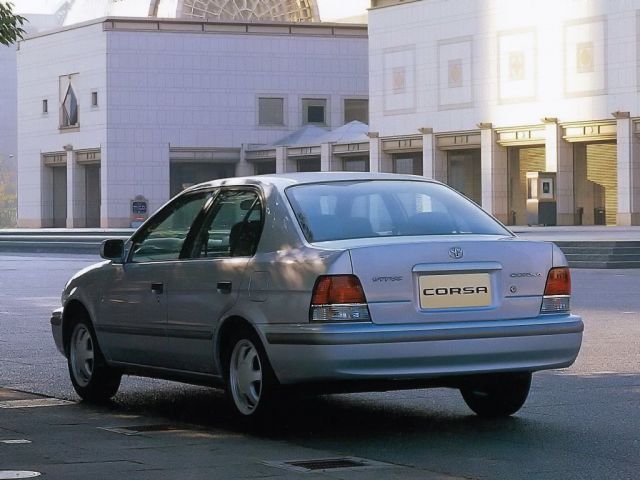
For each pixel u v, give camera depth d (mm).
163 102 103312
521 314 10336
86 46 104812
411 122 88125
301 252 10109
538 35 78875
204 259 11055
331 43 106875
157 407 12312
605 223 77688
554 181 75750
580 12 76312
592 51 75750
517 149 83000
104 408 12266
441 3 85312
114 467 8938
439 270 10055
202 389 13688
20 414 11836
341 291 9797
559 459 9359
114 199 102688
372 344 9750
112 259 12367
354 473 8719
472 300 10156
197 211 11492
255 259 10438
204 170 106000
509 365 10211
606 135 75438
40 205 111500
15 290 32125
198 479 8484
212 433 10609
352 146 94375
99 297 12328
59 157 109125
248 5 115688
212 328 10750
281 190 10719
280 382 10148
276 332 10055
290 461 9211
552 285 10516
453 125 85062
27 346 18484
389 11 89188
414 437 10367
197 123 104062
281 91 106000
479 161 86188
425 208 10898
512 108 80875
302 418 11391
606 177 77438
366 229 10477
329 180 10992
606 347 17141
